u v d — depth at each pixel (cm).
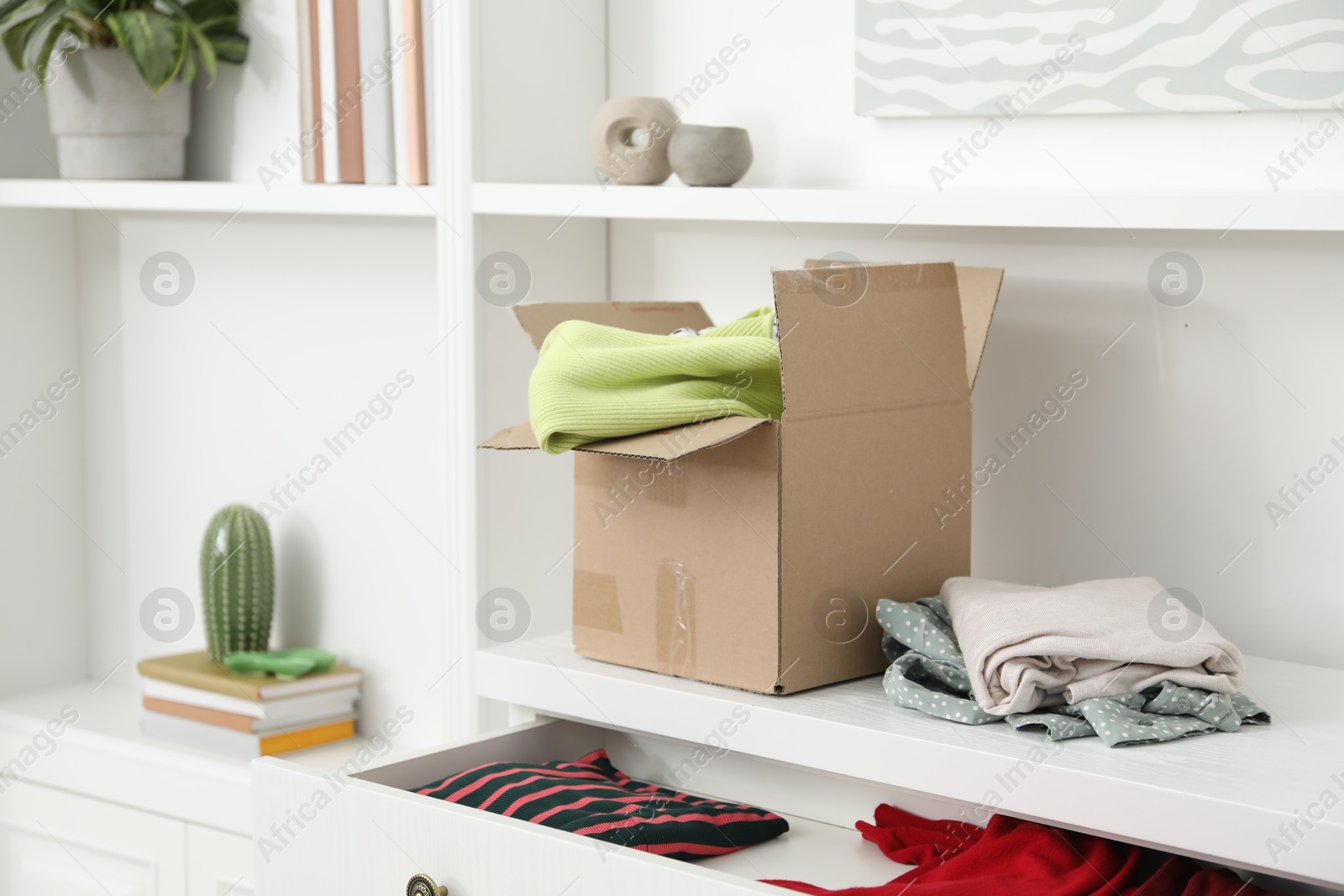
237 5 166
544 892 87
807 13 130
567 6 137
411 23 134
